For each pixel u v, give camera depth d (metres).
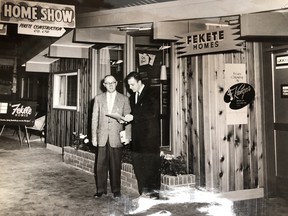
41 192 4.92
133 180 5.08
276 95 4.94
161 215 3.94
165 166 4.82
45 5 5.00
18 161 7.47
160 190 4.70
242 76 4.79
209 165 4.65
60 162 7.44
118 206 4.28
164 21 4.46
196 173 4.80
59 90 9.76
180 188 4.61
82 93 8.05
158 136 4.44
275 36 3.79
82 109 7.97
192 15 4.18
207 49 4.31
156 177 4.50
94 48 7.30
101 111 4.57
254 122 4.86
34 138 11.95
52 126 9.66
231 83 4.74
